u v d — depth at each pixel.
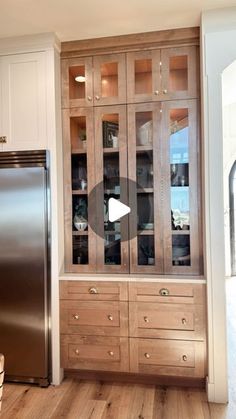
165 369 2.35
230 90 2.98
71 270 2.62
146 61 2.52
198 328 2.30
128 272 2.54
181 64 2.47
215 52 2.22
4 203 2.50
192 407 2.15
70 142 2.63
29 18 2.25
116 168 2.58
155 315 2.36
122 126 2.55
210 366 2.23
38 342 2.45
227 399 2.20
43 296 2.44
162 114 2.48
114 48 2.54
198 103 2.42
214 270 2.23
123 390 2.37
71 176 2.64
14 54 2.55
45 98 2.51
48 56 2.50
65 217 2.63
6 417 2.07
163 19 2.30
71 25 2.35
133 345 2.39
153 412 2.10
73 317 2.47
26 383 2.47
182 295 2.32
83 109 2.60
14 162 2.55
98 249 2.59
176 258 2.49
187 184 2.46
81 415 2.08
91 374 2.54
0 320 2.49
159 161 2.49
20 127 2.55
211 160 2.24
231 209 6.30
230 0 2.09
